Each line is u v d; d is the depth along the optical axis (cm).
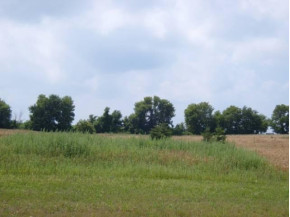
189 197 1092
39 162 1562
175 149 2183
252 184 1410
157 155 1902
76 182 1240
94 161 1697
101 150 1881
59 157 1698
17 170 1402
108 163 1670
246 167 1812
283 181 1543
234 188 1285
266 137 4522
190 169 1656
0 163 1501
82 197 1020
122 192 1116
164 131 2628
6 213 827
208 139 2666
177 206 962
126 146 2070
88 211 877
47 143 1836
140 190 1164
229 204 1012
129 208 918
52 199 982
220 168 1702
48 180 1250
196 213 895
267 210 969
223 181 1459
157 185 1266
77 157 1738
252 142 3647
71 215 836
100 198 1021
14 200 948
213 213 901
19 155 1669
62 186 1162
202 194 1148
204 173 1581
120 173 1473
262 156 2064
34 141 1877
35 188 1112
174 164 1761
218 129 2820
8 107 4753
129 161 1720
